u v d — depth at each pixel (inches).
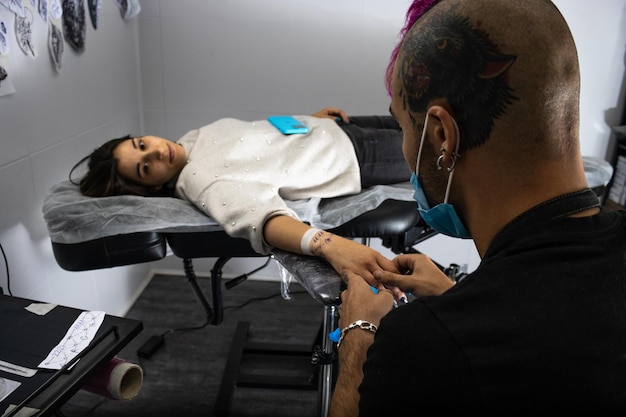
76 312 36.2
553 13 21.0
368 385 19.8
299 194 53.1
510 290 19.2
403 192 55.1
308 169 53.4
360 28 79.8
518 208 21.3
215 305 58.3
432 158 24.9
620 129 79.7
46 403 28.2
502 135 20.9
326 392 51.3
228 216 44.2
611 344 18.4
